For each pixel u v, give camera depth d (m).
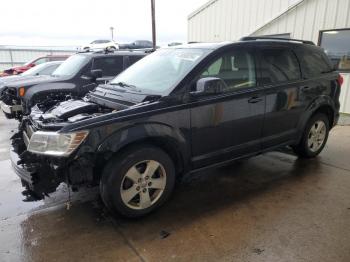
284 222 3.16
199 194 3.82
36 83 6.93
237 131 3.74
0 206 3.58
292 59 4.34
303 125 4.54
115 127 2.94
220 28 11.37
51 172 2.98
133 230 3.08
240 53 3.78
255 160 4.96
